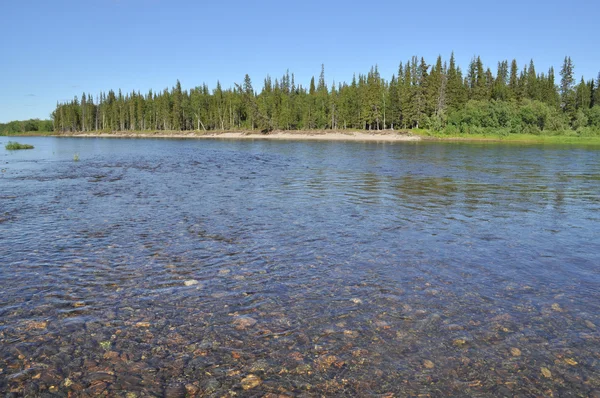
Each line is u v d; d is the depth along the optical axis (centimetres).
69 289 810
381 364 569
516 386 526
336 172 2905
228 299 768
